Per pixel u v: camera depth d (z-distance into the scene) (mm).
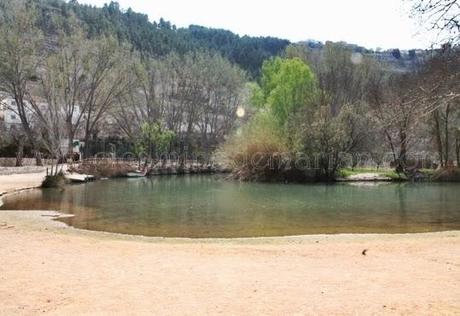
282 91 49250
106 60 54875
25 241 12633
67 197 27859
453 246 12055
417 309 6812
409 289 7910
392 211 21719
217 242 13297
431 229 16562
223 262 10156
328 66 64875
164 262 10133
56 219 18734
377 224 17797
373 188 35375
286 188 35219
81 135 67625
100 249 11648
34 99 54438
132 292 7730
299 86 49438
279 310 6773
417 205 24125
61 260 10258
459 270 9359
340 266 9758
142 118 65688
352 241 13234
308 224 17797
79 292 7730
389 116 15562
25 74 51750
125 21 125562
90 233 14992
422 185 38500
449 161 47625
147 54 94250
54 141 49750
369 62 64375
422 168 47031
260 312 6688
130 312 6707
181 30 144375
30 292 7723
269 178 42062
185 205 24062
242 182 41344
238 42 132750
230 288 7961
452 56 11078
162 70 68750
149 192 31719
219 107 72312
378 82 57531
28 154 66250
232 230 16391
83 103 58375
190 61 72625
